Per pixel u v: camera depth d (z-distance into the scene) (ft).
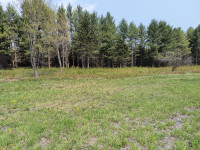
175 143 9.18
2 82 33.42
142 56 118.62
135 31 105.40
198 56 125.80
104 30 101.40
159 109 15.51
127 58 90.33
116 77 43.55
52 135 10.18
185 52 97.35
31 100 19.47
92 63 109.19
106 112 14.80
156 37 105.81
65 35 60.49
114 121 12.73
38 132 10.61
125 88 27.66
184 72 53.11
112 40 98.94
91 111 15.17
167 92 23.29
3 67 87.25
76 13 88.58
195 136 9.86
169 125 11.84
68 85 30.86
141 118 13.24
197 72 53.78
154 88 26.73
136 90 25.44
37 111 15.26
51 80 37.22
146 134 10.32
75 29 92.12
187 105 16.81
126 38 107.14
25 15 39.42
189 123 12.09
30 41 44.52
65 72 53.93
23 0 38.93
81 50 81.35
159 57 95.09
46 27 49.47
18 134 10.32
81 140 9.50
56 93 23.48
